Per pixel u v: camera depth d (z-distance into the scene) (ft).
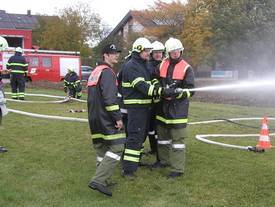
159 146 15.40
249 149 18.16
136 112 14.15
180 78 14.35
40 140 19.42
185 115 14.32
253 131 23.31
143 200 12.32
